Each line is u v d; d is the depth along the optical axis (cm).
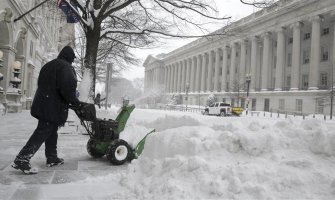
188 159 410
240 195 339
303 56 5075
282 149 414
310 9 4472
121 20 1567
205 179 371
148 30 1391
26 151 527
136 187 420
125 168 596
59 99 550
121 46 2225
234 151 427
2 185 462
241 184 348
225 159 416
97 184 478
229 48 6719
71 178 513
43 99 535
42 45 3797
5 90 2028
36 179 501
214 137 465
